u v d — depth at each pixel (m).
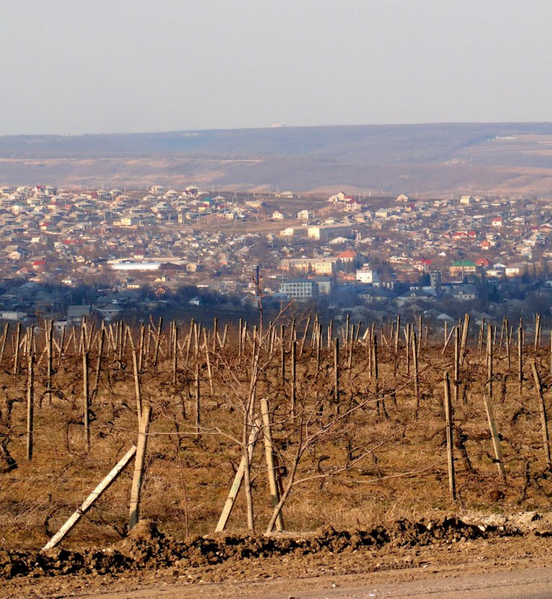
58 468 46.12
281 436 49.56
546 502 38.31
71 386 77.88
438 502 38.66
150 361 92.12
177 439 47.50
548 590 20.38
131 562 25.02
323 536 26.91
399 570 22.91
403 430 49.09
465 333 81.44
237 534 27.19
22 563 24.30
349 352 89.62
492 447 49.56
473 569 22.66
